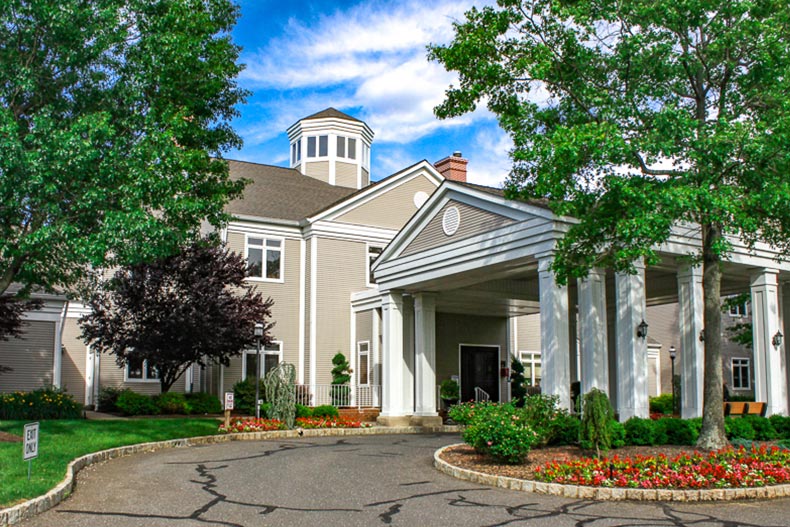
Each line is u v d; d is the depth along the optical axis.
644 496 10.33
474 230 18.95
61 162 13.27
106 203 14.30
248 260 26.92
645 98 13.53
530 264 17.97
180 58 15.16
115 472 12.19
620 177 12.40
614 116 13.28
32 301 20.52
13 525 8.21
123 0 14.84
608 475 11.23
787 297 22.58
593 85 14.07
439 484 11.38
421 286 22.11
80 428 17.02
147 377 25.59
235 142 18.25
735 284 22.33
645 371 16.30
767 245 19.05
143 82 15.00
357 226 28.50
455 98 15.24
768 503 10.18
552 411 14.64
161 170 14.52
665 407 33.62
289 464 13.42
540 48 13.41
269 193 30.12
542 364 16.17
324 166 34.47
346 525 8.51
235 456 14.60
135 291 21.41
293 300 27.61
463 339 27.52
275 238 27.62
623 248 13.34
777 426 16.81
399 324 22.86
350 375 26.83
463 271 19.20
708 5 12.40
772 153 11.64
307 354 27.27
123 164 14.19
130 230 13.75
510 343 29.27
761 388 18.97
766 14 12.73
